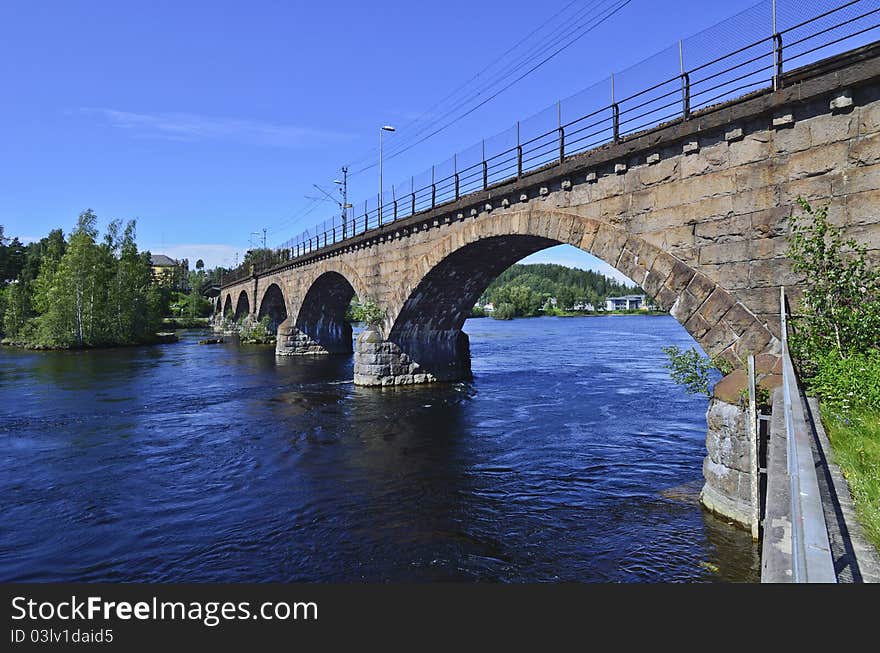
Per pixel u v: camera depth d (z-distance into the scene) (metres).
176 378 38.28
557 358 49.84
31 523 13.05
